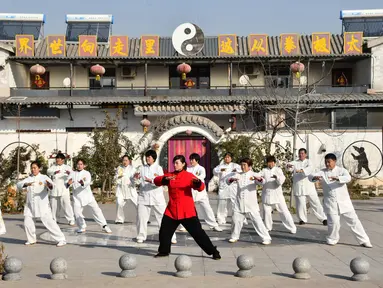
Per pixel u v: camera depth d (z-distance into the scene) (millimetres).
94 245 12742
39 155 26797
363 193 25984
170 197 11078
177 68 31469
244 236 14031
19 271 9227
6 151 27297
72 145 27297
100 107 31812
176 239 13539
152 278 9156
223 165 16297
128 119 31828
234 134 26812
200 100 30328
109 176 24172
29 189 12641
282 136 26938
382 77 31938
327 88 32156
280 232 14664
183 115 27156
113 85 34406
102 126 30844
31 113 31422
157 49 31875
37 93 32469
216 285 8672
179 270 9312
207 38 34938
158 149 26797
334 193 12516
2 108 31500
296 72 29516
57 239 12641
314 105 27953
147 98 31109
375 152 27266
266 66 33125
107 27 35688
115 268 10102
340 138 27234
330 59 31875
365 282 8898
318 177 12688
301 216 16172
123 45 31906
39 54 33438
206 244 10883
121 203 16438
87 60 32031
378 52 31812
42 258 11195
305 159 16125
